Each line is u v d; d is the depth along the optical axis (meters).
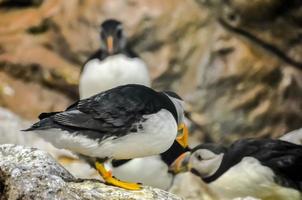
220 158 12.30
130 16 17.84
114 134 8.66
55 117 8.56
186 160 12.52
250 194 12.02
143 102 8.84
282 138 13.89
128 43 17.89
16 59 18.14
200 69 18.06
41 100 17.91
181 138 9.89
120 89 8.98
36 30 18.59
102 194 8.60
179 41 18.05
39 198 8.25
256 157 11.93
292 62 18.77
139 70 15.05
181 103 9.76
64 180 8.71
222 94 18.11
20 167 8.55
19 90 17.92
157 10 17.92
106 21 15.70
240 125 18.23
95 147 8.67
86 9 18.08
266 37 18.62
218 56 18.16
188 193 12.38
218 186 12.24
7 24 18.89
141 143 8.83
